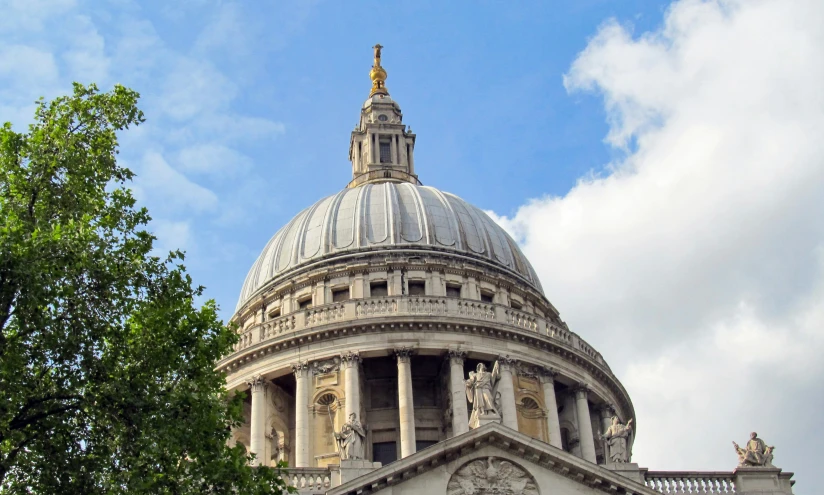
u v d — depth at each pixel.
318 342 73.31
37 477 37.00
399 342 72.69
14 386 36.09
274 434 74.06
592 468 51.50
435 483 50.81
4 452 36.94
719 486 55.31
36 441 36.75
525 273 87.38
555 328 77.88
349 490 50.00
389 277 80.44
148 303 39.44
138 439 36.41
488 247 85.12
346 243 83.31
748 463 56.59
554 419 73.38
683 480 55.31
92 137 41.41
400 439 70.81
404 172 96.69
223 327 41.00
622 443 57.41
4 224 37.25
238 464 37.75
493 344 74.00
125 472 36.19
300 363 72.75
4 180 39.00
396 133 98.50
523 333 74.88
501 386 72.25
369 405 74.12
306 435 70.31
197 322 39.75
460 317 73.81
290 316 75.50
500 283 82.94
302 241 85.12
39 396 36.66
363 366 74.00
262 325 76.00
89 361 37.09
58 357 36.88
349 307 74.62
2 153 39.28
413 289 80.88
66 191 39.66
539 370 74.75
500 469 51.56
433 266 81.00
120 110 41.97
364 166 97.44
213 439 37.97
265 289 83.75
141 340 38.66
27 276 35.09
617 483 51.53
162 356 38.53
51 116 41.31
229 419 40.44
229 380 75.12
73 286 37.19
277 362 73.56
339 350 72.62
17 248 35.53
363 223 84.25
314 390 72.06
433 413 73.88
